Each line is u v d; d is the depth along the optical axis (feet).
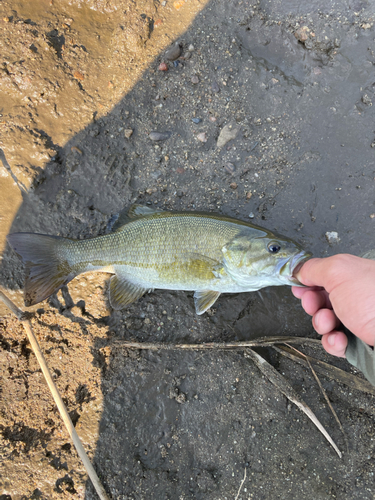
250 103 1.50
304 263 1.20
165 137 1.50
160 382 1.42
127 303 1.37
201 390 1.42
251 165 1.50
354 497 1.35
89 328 1.44
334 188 1.49
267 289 1.48
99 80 1.51
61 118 1.49
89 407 1.41
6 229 1.47
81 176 1.50
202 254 1.30
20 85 1.47
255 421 1.40
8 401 1.40
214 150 1.50
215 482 1.36
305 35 1.49
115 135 1.50
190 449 1.39
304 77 1.51
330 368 1.41
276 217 1.50
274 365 1.45
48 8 1.50
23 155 1.47
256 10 1.50
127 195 1.50
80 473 1.36
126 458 1.38
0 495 1.34
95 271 1.36
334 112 1.50
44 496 1.35
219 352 1.43
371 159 1.49
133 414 1.40
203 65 1.50
